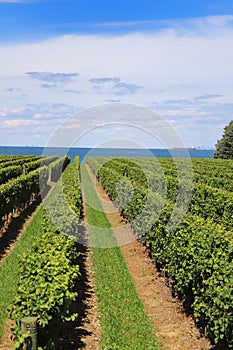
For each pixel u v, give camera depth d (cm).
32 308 855
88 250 1956
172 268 1341
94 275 1598
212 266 1045
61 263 1091
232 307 923
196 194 2397
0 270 1565
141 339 1095
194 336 1114
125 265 1738
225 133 8025
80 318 1209
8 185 2309
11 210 2333
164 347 1060
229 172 4147
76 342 1065
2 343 1028
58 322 921
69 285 1009
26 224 2408
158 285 1494
